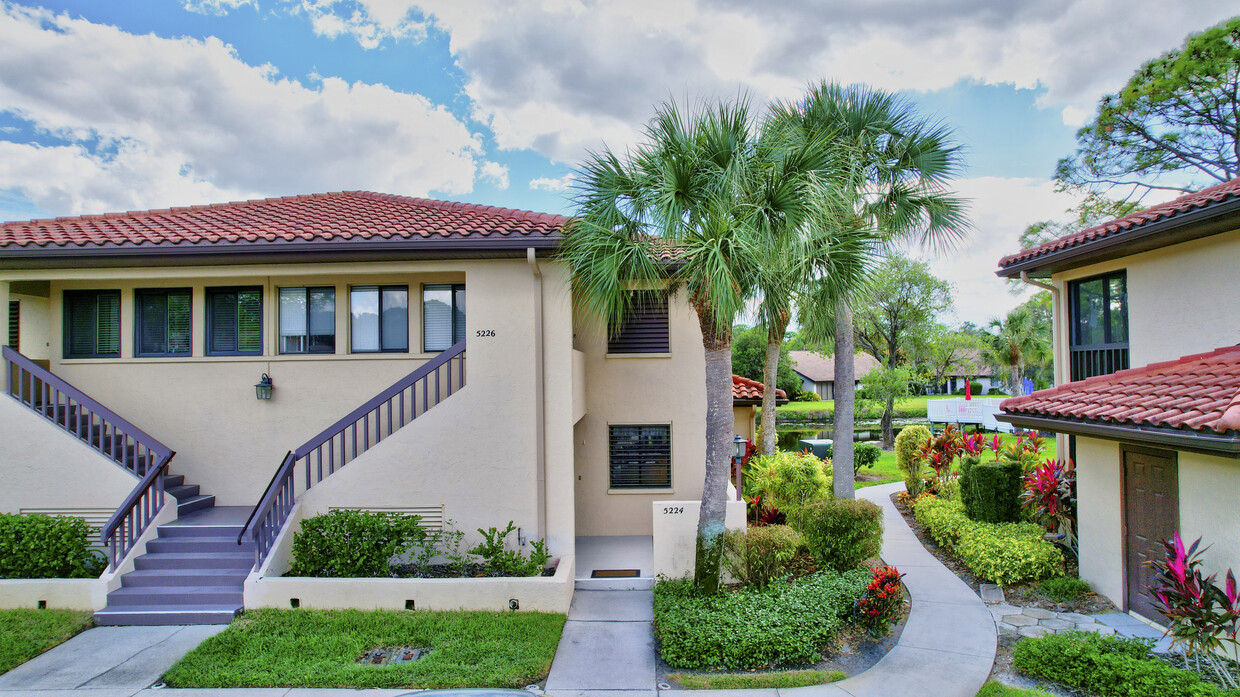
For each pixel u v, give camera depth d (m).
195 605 7.53
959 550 9.40
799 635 6.23
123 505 7.91
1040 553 8.17
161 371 9.97
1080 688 5.31
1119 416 6.13
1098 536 7.64
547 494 8.73
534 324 8.70
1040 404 7.84
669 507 8.55
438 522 8.61
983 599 7.84
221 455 9.87
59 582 7.54
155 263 8.80
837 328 11.03
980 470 10.32
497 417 8.63
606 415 11.31
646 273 7.32
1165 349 8.34
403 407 9.47
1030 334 33.41
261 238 8.41
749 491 11.95
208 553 8.26
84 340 10.27
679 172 6.88
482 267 8.78
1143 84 18.38
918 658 6.18
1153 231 7.61
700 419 11.29
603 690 5.63
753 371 44.72
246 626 6.93
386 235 8.34
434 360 8.83
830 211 6.90
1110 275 9.80
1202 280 7.71
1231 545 5.45
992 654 6.22
